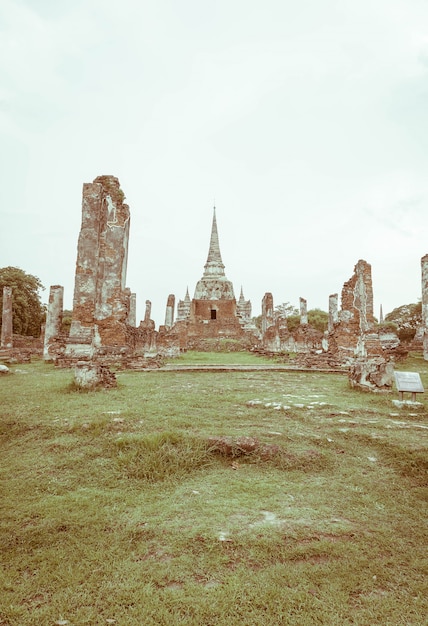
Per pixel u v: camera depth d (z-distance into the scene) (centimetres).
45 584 336
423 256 2333
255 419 739
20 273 4138
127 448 580
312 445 620
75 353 1535
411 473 549
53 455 577
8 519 425
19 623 294
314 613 301
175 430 632
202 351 3650
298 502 462
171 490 495
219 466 561
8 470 537
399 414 782
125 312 1838
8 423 695
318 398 914
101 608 308
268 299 3453
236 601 310
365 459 586
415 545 394
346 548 378
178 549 373
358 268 1672
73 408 777
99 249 1802
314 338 3002
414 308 5331
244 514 432
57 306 2128
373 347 1508
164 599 312
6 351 2284
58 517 427
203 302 5700
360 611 306
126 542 387
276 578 336
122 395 915
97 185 1661
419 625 293
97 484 507
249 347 3962
